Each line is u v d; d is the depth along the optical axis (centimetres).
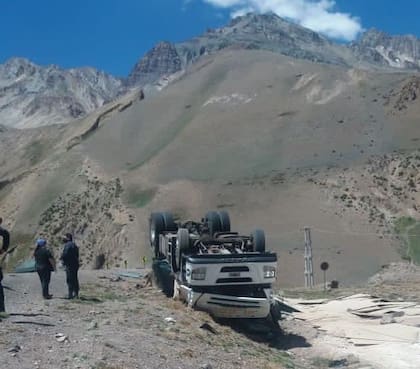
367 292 2000
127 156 12125
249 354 1148
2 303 1159
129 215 8994
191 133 12288
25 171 12544
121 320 1202
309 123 11412
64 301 1404
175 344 1072
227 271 1362
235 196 8712
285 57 17200
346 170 8856
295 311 1683
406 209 7806
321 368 1205
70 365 841
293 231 7319
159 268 1747
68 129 16050
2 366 803
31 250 9244
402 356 1278
